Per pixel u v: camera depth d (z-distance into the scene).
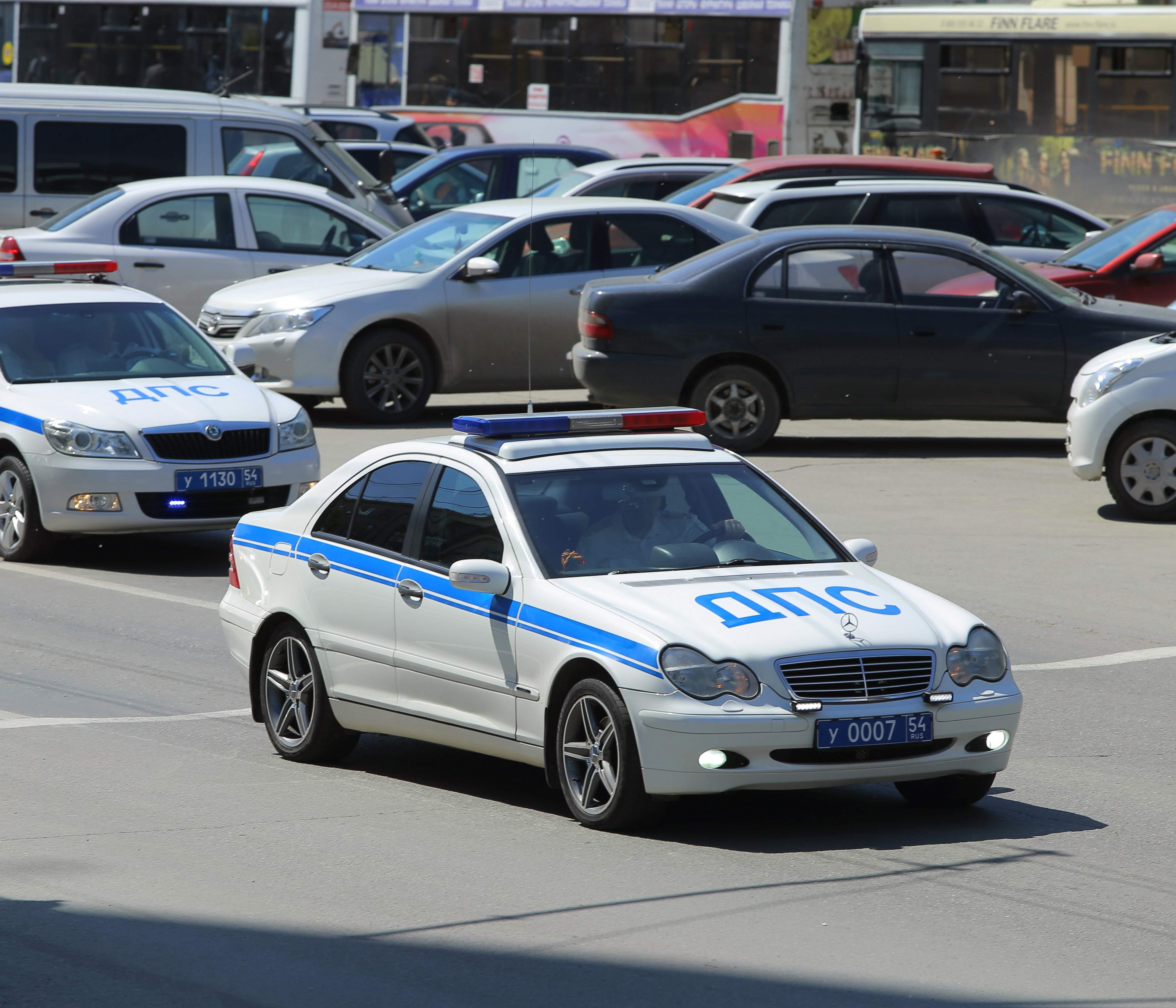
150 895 23.72
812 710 25.41
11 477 49.72
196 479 48.09
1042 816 27.89
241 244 78.62
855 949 21.45
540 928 22.30
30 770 30.53
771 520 29.62
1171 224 76.56
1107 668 38.50
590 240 72.38
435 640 28.89
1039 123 110.38
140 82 124.88
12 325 52.12
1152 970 20.73
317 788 29.80
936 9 112.06
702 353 64.75
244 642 32.66
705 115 115.06
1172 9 107.12
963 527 53.34
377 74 121.69
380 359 71.00
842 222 78.75
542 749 27.27
